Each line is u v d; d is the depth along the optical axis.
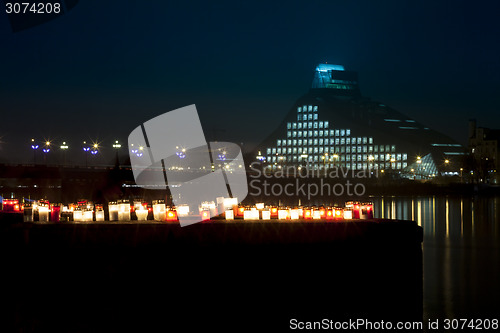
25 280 20.88
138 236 21.14
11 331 20.80
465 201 182.75
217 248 21.41
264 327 21.45
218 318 21.30
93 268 21.05
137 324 21.03
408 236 22.22
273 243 21.66
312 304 21.72
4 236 20.75
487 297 34.28
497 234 79.19
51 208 26.50
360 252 22.06
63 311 20.89
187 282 21.23
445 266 47.34
